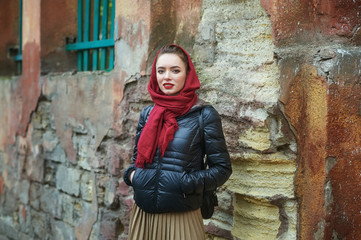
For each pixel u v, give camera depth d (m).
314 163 2.29
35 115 4.49
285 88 2.33
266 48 2.50
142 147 2.21
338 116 2.26
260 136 2.45
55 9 4.38
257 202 2.49
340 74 2.26
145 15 3.05
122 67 3.29
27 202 4.66
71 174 3.92
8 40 5.51
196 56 2.89
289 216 2.41
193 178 2.11
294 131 2.36
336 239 2.31
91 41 4.13
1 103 5.25
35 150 4.49
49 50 4.38
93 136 3.62
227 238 2.68
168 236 2.17
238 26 2.65
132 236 2.31
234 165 2.62
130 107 3.25
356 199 2.36
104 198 3.51
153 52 3.05
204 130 2.18
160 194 2.15
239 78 2.59
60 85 4.05
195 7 2.91
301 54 2.34
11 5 5.50
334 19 2.37
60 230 4.09
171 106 2.20
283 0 2.38
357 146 2.35
